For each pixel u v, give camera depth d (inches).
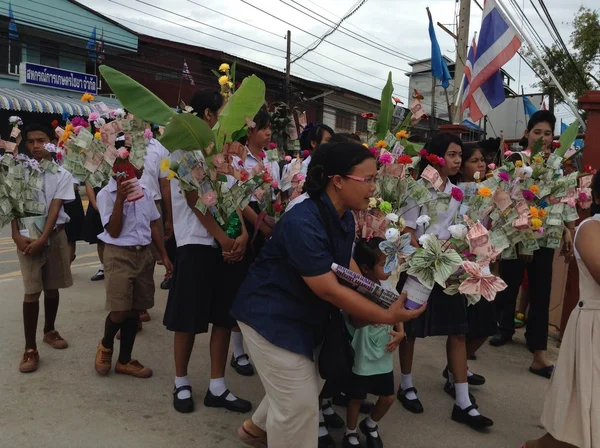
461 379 125.5
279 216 124.9
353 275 80.6
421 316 123.8
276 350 84.8
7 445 103.8
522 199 122.4
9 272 283.4
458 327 122.3
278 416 86.9
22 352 150.8
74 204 231.3
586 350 89.5
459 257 82.0
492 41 254.7
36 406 120.2
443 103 885.2
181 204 120.4
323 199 85.0
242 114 100.7
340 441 115.4
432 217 120.6
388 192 119.5
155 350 159.8
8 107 577.0
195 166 105.0
